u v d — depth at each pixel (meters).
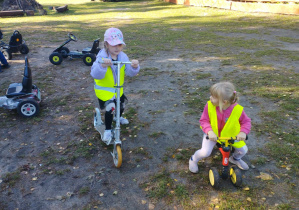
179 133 4.28
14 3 25.25
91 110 5.17
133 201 2.92
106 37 3.40
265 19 16.06
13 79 7.08
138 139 4.13
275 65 7.58
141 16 20.78
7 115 4.99
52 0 42.88
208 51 9.46
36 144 4.07
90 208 2.85
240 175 2.94
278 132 4.09
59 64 8.41
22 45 9.59
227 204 2.81
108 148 3.92
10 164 3.60
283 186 3.03
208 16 18.81
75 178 3.31
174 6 26.12
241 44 10.35
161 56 9.02
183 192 3.00
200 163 3.52
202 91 5.88
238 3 19.94
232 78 6.61
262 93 5.57
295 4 16.62
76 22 18.64
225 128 2.93
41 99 5.73
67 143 4.07
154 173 3.36
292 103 5.06
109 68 3.49
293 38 11.26
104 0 36.53
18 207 2.89
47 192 3.09
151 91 6.02
